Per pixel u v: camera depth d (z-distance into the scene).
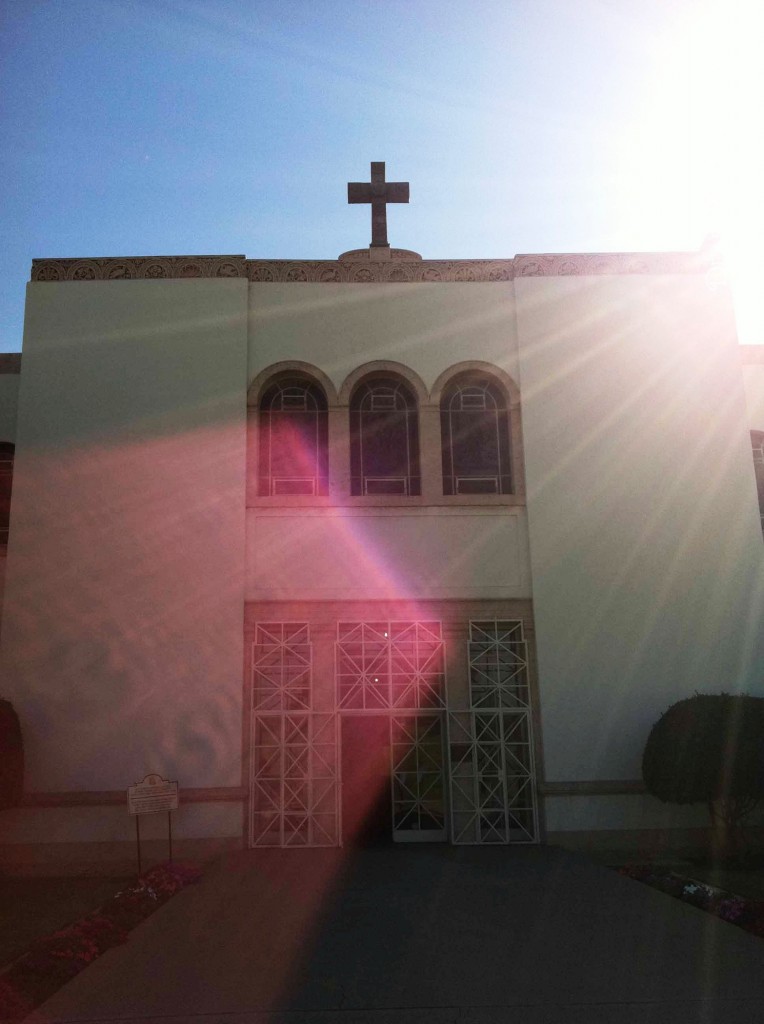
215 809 14.67
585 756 15.19
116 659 15.09
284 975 7.85
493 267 17.19
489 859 13.64
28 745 14.73
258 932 9.38
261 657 15.44
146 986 7.57
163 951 8.70
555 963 8.09
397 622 15.69
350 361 16.64
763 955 8.29
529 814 15.21
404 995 7.27
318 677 15.41
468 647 15.62
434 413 16.48
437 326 16.88
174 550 15.54
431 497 16.12
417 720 15.59
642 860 13.98
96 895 11.87
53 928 9.87
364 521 15.96
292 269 16.95
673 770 13.87
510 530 16.09
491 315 16.95
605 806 15.05
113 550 15.51
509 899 10.76
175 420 16.09
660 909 10.19
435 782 15.44
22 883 12.89
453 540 15.99
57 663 15.04
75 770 14.69
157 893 11.20
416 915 10.01
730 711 13.86
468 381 16.89
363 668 15.49
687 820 15.07
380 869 12.90
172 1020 6.76
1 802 13.54
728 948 8.54
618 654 15.56
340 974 7.85
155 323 16.48
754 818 14.99
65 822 14.52
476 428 16.69
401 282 17.00
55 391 16.12
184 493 15.80
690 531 16.09
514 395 16.64
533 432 16.38
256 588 15.60
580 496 16.16
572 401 16.55
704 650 15.64
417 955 8.42
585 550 15.95
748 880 12.30
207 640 15.22
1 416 18.30
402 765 15.47
